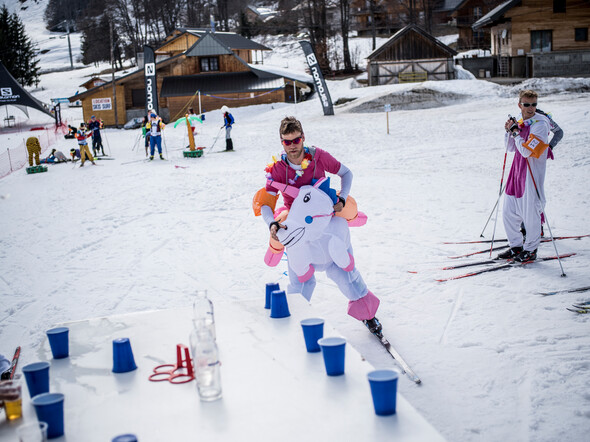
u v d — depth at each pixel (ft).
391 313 19.36
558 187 39.60
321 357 10.66
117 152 89.51
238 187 50.03
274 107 142.41
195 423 8.40
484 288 21.03
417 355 15.98
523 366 14.89
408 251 26.96
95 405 9.21
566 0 142.92
